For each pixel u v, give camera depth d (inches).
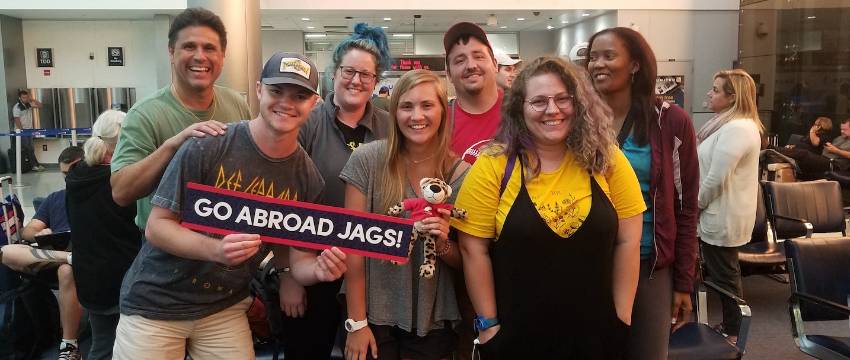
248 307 79.4
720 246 144.3
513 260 67.2
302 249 75.9
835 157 276.7
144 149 82.7
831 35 300.2
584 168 68.0
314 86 67.8
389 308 76.9
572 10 444.8
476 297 70.8
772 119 347.6
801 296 108.0
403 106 74.7
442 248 73.0
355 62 92.8
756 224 168.9
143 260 72.5
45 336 136.8
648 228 82.7
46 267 128.4
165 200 67.7
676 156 83.3
